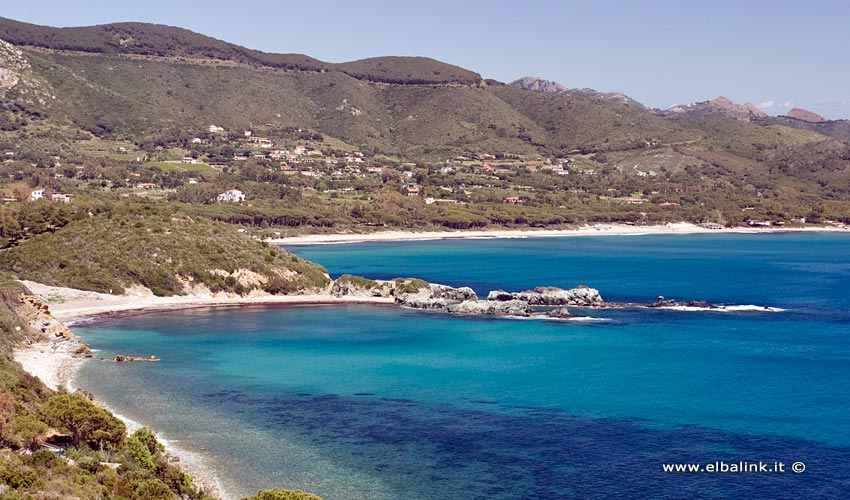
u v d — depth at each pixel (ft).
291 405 273.95
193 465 211.00
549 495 196.54
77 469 177.27
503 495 195.93
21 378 250.98
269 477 204.33
